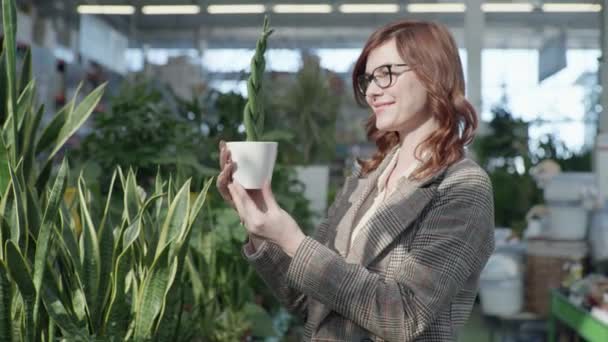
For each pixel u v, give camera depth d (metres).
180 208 1.36
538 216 4.12
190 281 1.74
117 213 2.26
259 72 1.06
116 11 7.99
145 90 3.10
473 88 6.32
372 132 1.44
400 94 1.21
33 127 1.49
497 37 7.99
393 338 1.06
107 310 1.28
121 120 2.57
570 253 3.79
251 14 8.48
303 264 1.06
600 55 3.81
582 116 5.02
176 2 8.05
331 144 4.79
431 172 1.18
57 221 1.35
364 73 1.32
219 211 2.17
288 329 2.80
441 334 1.13
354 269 1.08
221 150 1.07
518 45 7.97
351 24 8.57
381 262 1.16
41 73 4.77
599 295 2.87
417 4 8.12
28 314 1.16
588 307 2.87
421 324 1.05
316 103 4.63
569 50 5.28
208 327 1.71
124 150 2.55
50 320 1.23
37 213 1.29
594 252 3.66
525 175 4.88
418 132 1.27
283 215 1.07
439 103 1.18
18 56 4.25
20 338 1.16
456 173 1.18
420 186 1.17
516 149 5.18
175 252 1.30
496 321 4.39
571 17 7.48
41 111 1.51
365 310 1.06
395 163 1.32
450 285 1.08
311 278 1.06
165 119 2.66
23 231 1.21
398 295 1.06
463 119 1.22
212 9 8.35
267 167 1.07
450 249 1.10
